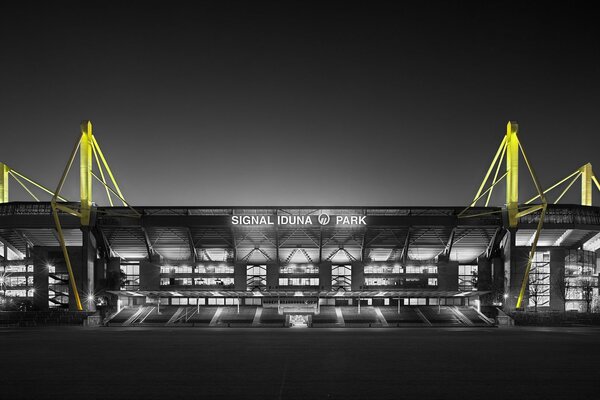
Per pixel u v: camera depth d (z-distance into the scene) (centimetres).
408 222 10181
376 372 3753
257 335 7088
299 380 3441
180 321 9581
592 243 12131
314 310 10012
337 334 7306
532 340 6241
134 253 11175
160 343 5838
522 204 10500
